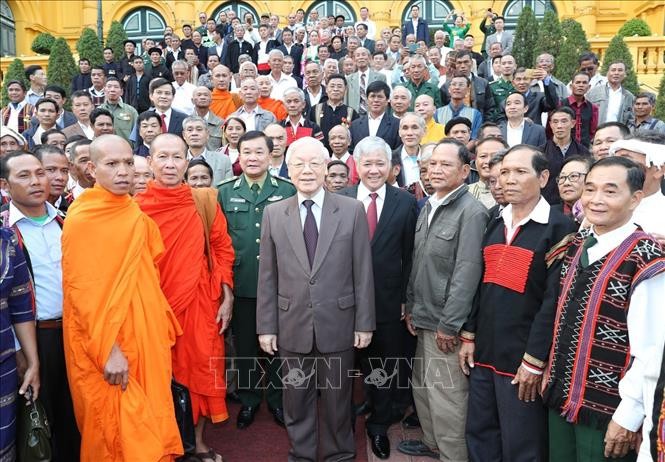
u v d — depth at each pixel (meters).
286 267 3.28
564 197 3.83
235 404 4.25
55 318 3.18
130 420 2.93
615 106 7.70
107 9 20.53
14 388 2.73
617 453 2.45
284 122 6.30
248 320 3.88
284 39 11.50
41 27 20.45
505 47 12.40
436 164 3.31
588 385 2.58
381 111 5.95
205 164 4.45
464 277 3.14
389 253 3.57
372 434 3.61
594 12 18.78
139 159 3.94
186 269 3.37
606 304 2.53
